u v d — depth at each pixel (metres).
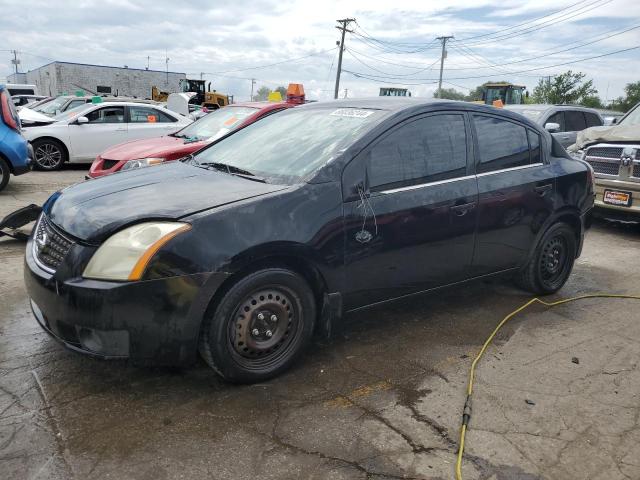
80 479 2.31
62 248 2.85
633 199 6.79
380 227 3.36
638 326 4.23
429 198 3.59
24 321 3.83
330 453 2.55
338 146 3.37
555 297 4.81
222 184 3.29
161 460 2.45
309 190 3.12
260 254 2.90
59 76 52.53
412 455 2.57
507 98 26.42
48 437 2.57
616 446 2.70
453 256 3.84
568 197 4.55
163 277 2.68
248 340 3.01
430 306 4.46
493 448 2.64
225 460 2.47
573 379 3.35
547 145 4.54
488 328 4.07
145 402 2.89
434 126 3.74
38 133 11.57
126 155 7.08
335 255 3.19
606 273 5.63
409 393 3.11
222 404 2.91
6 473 2.32
